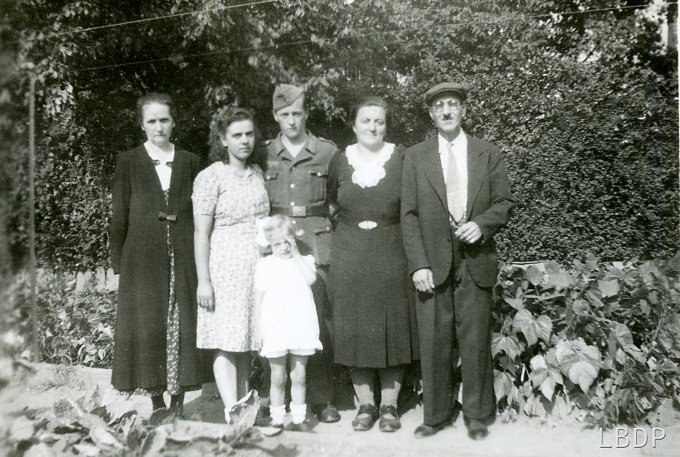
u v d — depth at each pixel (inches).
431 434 124.3
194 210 130.3
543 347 139.7
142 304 130.0
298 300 126.6
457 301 125.2
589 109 289.1
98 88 294.5
